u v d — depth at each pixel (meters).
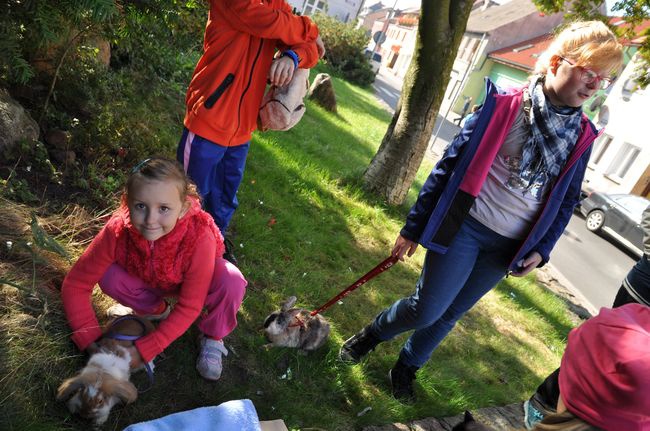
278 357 2.54
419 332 2.65
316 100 13.18
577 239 11.29
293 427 2.18
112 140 3.52
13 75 2.86
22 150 2.85
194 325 2.42
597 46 1.86
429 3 5.54
